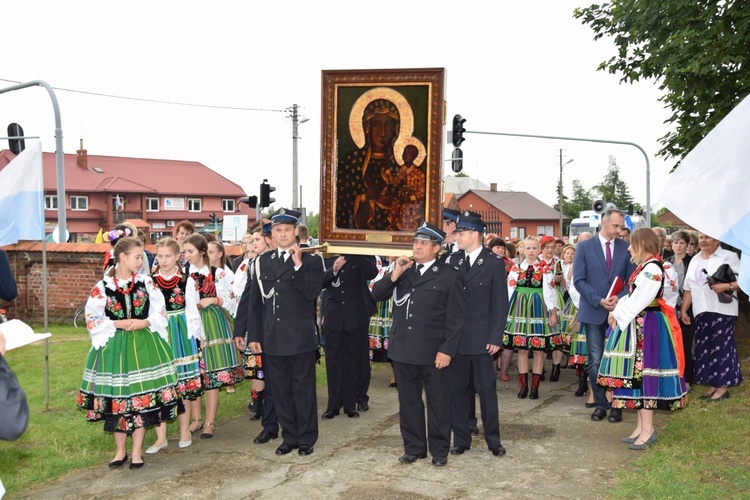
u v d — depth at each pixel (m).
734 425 6.16
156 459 5.71
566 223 72.81
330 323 7.02
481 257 5.86
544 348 7.74
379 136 6.14
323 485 5.02
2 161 48.84
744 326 9.23
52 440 6.11
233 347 6.76
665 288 6.69
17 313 13.80
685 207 4.47
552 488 4.86
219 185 63.75
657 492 4.62
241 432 6.55
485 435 5.71
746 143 4.36
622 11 12.28
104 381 5.36
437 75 5.92
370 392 8.33
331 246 6.29
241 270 6.82
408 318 5.50
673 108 12.19
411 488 4.91
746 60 10.66
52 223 53.50
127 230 6.39
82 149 56.59
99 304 5.37
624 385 5.65
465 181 79.75
